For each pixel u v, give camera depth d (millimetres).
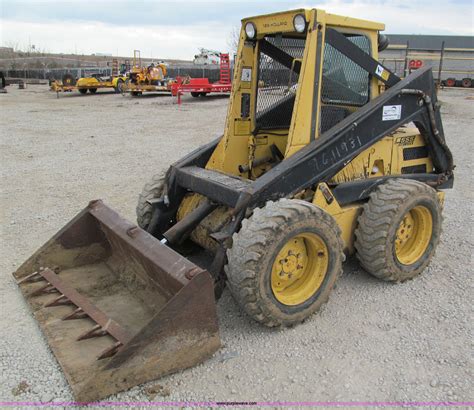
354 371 3279
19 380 3168
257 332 3709
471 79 31625
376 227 4109
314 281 3781
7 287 4352
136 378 3027
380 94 4402
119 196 7191
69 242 4359
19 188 7676
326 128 4262
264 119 4805
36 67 54000
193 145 11523
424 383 3160
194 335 3164
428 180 4957
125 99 25141
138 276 3998
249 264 3336
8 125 15164
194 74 33875
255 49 4559
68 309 3768
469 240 5473
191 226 4066
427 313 3975
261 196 3615
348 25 4129
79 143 11891
